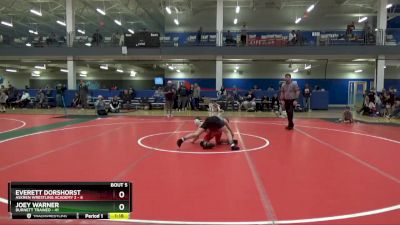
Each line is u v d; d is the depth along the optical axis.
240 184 4.87
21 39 26.08
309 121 15.45
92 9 30.86
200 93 23.58
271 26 31.41
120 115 18.20
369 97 19.80
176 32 31.62
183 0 27.70
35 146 8.02
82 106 23.44
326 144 8.60
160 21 38.91
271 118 16.97
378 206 3.98
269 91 23.98
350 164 6.26
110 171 5.57
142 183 4.89
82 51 24.58
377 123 14.86
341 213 3.75
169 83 18.02
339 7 30.66
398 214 3.73
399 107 18.05
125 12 31.62
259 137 9.81
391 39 23.00
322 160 6.60
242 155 7.03
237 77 33.09
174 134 10.30
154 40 24.05
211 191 4.53
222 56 24.11
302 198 4.26
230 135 8.02
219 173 5.49
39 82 44.78
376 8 26.92
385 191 4.59
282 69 32.66
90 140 8.99
